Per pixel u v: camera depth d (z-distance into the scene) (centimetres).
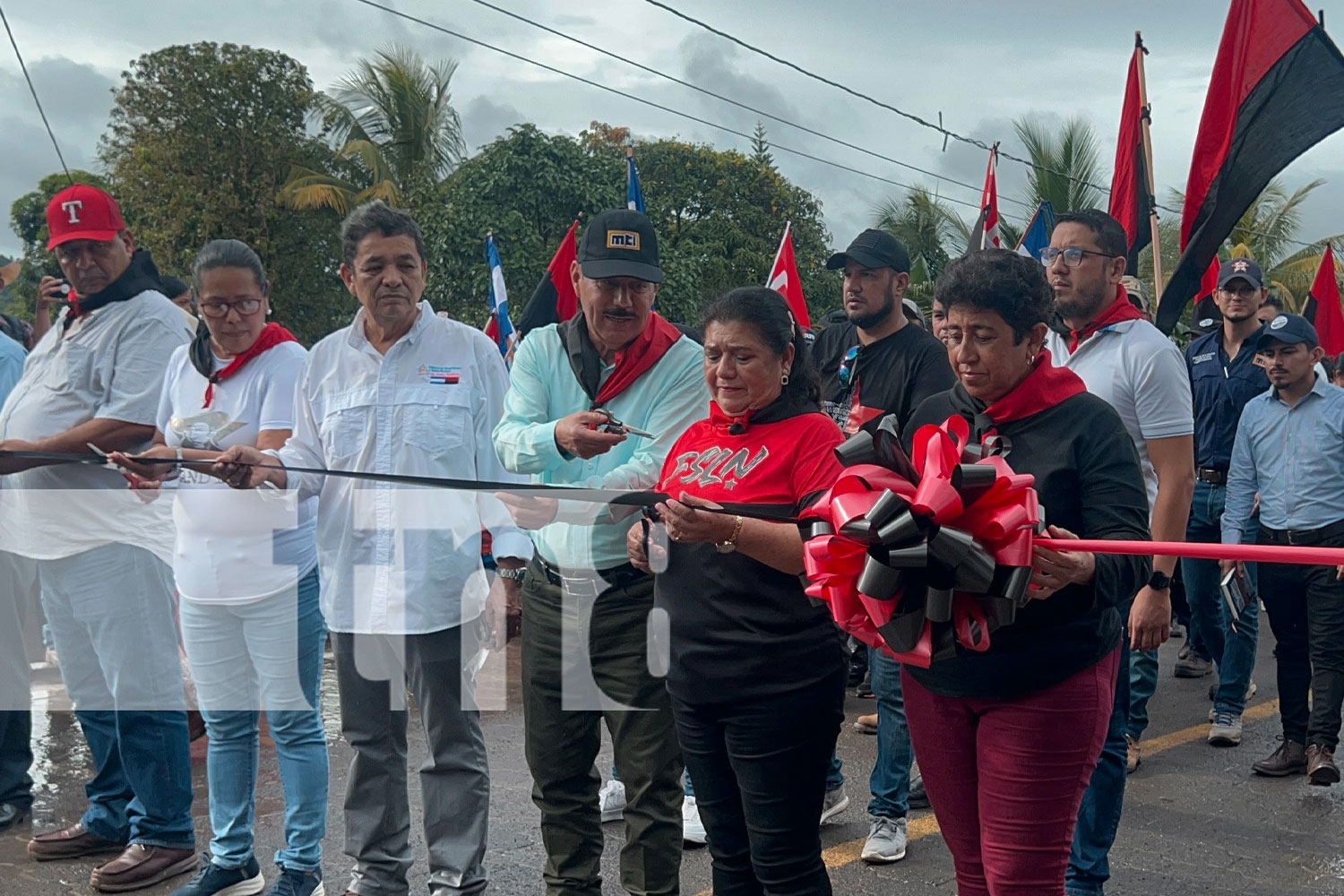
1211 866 390
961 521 204
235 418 315
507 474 310
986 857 233
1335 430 494
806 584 243
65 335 336
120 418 329
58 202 329
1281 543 500
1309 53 548
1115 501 230
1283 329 502
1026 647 227
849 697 629
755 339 249
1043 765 227
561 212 1655
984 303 234
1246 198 558
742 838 261
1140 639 313
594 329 294
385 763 299
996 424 245
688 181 1973
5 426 336
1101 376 338
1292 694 497
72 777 409
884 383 428
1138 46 716
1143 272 2247
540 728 289
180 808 348
